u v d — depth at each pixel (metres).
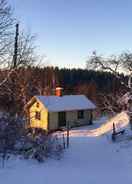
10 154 16.44
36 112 44.34
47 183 12.23
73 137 34.69
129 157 22.03
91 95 78.44
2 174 12.95
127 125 36.16
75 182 12.77
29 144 18.39
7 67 22.14
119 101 38.88
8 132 17.45
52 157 19.28
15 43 22.00
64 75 100.06
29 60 23.75
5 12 19.56
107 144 28.67
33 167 15.17
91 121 50.69
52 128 45.72
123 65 38.81
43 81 55.56
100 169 16.97
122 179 13.83
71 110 47.81
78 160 20.06
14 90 24.95
